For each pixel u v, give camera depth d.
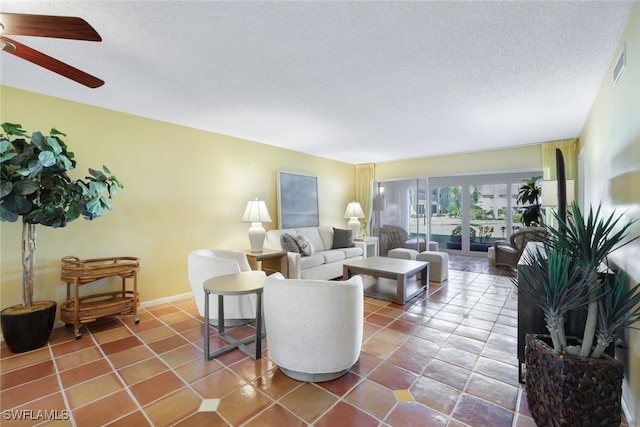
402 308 3.36
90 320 2.66
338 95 2.84
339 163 6.61
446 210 7.57
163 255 3.59
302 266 4.16
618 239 1.45
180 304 3.54
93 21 1.72
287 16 1.68
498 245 5.57
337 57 2.14
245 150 4.54
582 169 4.08
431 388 1.87
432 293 3.94
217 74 2.40
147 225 3.46
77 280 2.60
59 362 2.20
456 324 2.89
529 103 3.06
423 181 6.30
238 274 2.66
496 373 2.04
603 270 1.89
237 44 1.97
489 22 1.74
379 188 6.90
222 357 2.28
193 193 3.89
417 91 2.75
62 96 2.84
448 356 2.27
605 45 1.98
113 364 2.17
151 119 3.50
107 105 3.08
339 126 3.87
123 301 2.88
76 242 2.96
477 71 2.36
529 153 5.15
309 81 2.54
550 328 1.54
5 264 2.60
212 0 1.54
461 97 2.89
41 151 2.30
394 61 2.20
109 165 3.18
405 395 1.80
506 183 6.72
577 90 2.72
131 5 1.58
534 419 1.56
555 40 1.93
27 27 1.31
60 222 2.48
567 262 1.49
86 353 2.33
